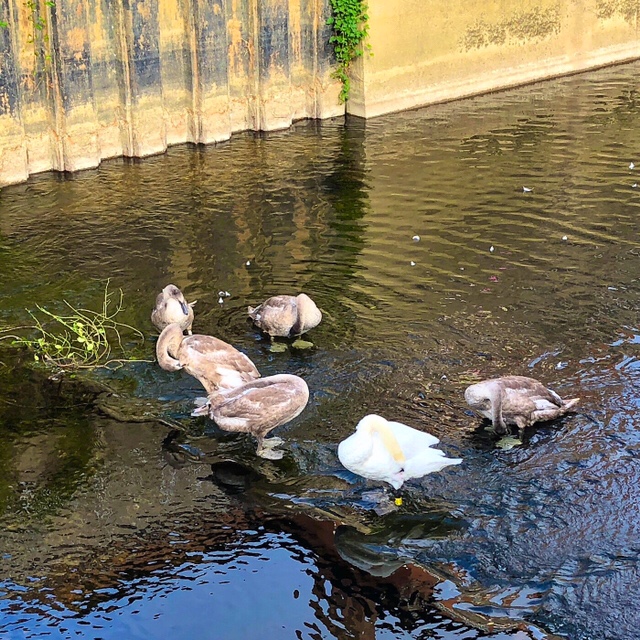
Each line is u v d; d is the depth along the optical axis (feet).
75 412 32.19
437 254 44.55
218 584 24.95
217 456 29.99
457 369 34.40
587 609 23.95
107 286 41.27
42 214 49.26
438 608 24.12
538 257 44.09
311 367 34.42
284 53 63.21
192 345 32.17
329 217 49.29
